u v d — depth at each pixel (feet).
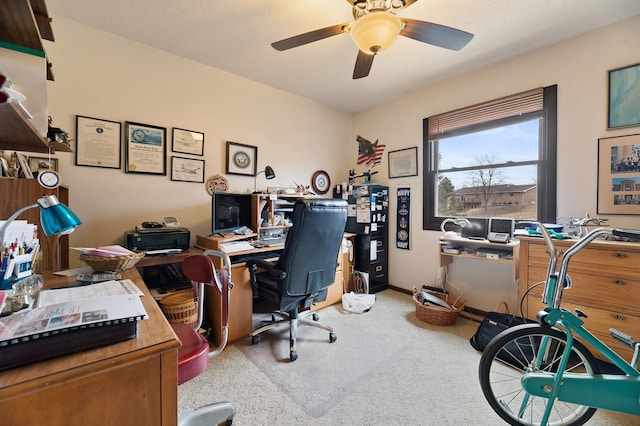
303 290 6.27
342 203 6.50
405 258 10.57
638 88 5.89
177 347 2.16
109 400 1.93
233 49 7.45
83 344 1.95
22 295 2.52
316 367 5.71
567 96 6.85
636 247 4.93
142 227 6.73
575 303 5.63
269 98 9.78
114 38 6.79
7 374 1.67
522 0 5.50
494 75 8.14
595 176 6.45
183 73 7.86
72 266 6.32
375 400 4.76
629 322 5.03
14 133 3.24
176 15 6.07
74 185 6.35
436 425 4.25
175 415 2.20
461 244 8.55
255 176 9.47
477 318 8.26
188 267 4.16
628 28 6.02
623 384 3.68
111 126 6.79
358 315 8.46
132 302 2.50
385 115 11.27
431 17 5.99
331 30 4.98
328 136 11.75
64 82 6.19
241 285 6.87
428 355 6.20
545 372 4.22
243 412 4.46
